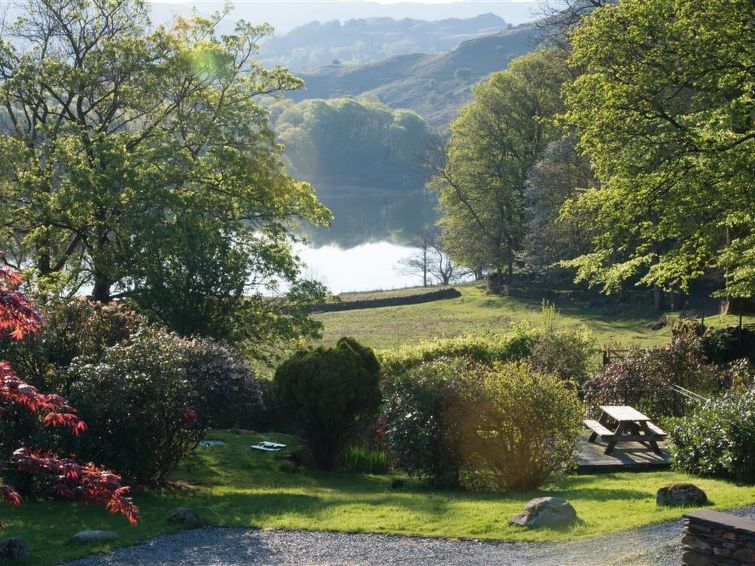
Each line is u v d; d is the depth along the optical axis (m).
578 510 13.02
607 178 25.97
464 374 16.67
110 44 32.16
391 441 17.05
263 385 25.52
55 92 32.75
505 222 68.75
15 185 30.67
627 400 24.05
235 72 34.34
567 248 58.00
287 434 25.03
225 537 12.88
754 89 22.59
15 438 14.96
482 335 32.22
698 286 52.12
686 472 16.45
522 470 15.99
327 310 65.19
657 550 10.27
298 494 16.66
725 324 31.05
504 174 68.38
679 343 25.98
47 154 31.27
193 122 33.59
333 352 20.08
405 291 73.81
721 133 23.36
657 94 23.77
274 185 34.38
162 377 15.70
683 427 16.91
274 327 30.56
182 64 32.97
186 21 35.88
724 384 24.73
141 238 27.62
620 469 17.70
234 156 32.97
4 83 31.08
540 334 30.69
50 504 15.24
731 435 15.27
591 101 24.50
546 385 15.99
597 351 31.78
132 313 19.14
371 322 57.81
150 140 33.38
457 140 71.56
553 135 64.25
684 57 22.91
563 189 56.16
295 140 169.12
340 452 20.66
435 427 16.52
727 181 21.98
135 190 28.78
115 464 15.57
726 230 27.59
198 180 33.41
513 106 67.94
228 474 19.06
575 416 16.06
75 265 30.98
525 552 11.05
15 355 16.56
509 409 15.77
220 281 26.59
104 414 15.30
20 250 31.69
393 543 12.07
